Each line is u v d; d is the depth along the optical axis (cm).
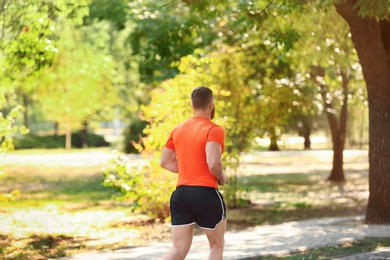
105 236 1388
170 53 2259
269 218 1711
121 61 4672
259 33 2025
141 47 2420
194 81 1684
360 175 3384
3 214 1689
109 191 2534
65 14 1414
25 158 4781
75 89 4600
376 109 1380
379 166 1389
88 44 4394
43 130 8162
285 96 2031
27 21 1387
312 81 2498
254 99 2034
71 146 6756
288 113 2053
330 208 1939
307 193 2466
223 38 2175
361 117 5453
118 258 1020
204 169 667
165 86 1647
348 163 4506
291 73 2170
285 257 988
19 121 7656
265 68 2089
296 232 1322
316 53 1817
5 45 1388
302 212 1844
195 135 671
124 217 1720
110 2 2412
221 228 667
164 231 1461
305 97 2306
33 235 1355
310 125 5038
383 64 1355
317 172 3641
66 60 3994
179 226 671
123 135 4909
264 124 2008
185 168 672
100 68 4462
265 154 5684
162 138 1600
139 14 2231
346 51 1762
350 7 1308
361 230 1291
